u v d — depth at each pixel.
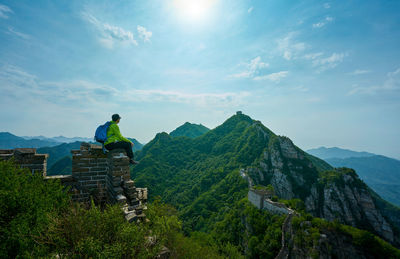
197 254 6.95
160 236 4.31
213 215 63.38
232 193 71.69
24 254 2.71
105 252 2.78
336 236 30.72
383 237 65.50
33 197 3.50
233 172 85.06
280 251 33.09
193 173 116.31
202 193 87.69
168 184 107.19
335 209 70.56
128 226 3.45
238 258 17.62
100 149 6.55
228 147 130.62
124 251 3.02
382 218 68.12
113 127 6.17
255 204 49.88
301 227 33.44
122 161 5.86
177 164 129.50
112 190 5.72
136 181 104.31
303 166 84.25
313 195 75.06
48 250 2.91
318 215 72.00
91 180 6.28
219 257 8.84
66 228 3.09
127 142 6.31
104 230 3.28
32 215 3.21
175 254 5.07
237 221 51.31
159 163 124.94
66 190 4.73
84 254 2.78
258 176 79.31
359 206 71.44
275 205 43.81
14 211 3.23
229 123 166.62
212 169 107.88
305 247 30.84
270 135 104.75
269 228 39.53
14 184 3.58
